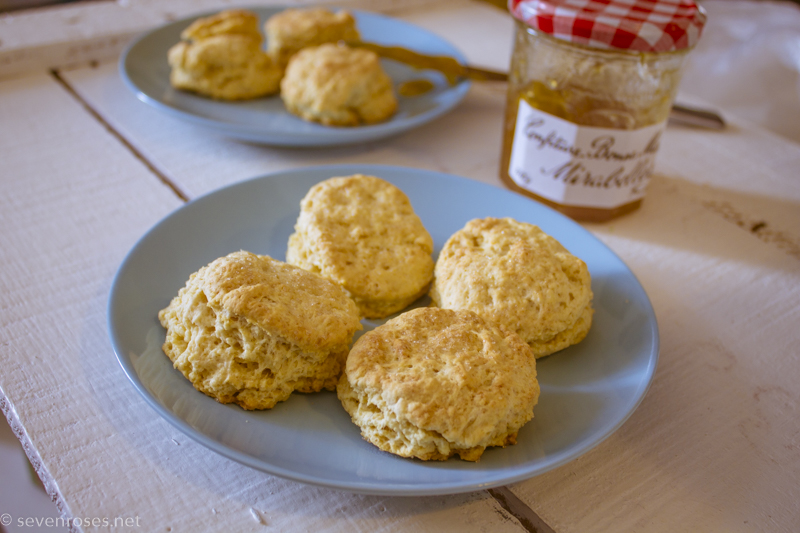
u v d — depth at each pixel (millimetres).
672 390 327
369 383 281
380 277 334
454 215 386
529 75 387
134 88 452
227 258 311
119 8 578
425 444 276
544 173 396
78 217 393
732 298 374
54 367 314
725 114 535
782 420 319
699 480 295
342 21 523
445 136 485
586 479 292
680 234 412
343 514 278
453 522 279
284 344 295
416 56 499
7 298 343
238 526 272
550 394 306
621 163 383
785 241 414
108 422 297
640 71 361
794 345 352
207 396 295
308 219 349
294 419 293
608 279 349
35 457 285
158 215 399
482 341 297
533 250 333
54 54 516
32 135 450
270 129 419
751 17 689
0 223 383
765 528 283
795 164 479
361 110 465
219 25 487
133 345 302
